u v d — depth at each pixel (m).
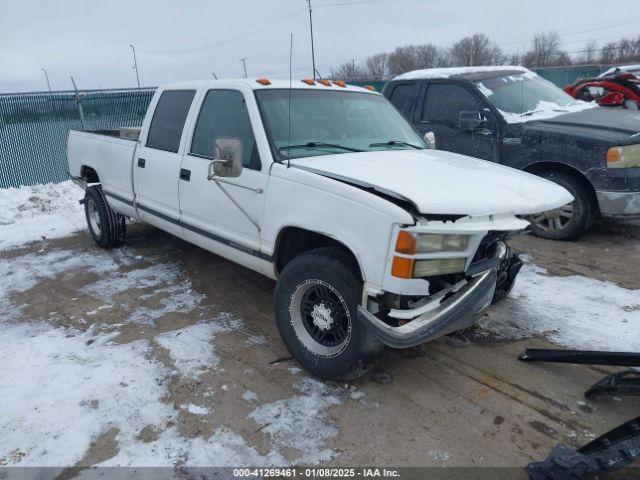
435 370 3.61
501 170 3.89
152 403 3.27
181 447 2.89
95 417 3.14
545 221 6.31
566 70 23.20
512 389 3.38
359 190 3.06
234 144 3.48
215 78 4.63
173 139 4.82
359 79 16.05
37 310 4.72
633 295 4.71
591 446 2.65
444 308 3.01
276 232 3.61
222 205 4.12
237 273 5.50
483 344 3.95
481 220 3.03
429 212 2.84
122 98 12.51
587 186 5.96
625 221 6.95
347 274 3.16
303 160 3.66
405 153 4.13
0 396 3.36
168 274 5.54
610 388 3.15
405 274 2.86
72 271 5.71
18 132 11.16
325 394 3.35
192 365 3.70
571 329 4.12
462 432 2.99
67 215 8.33
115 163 5.70
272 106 4.02
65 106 11.72
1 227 7.66
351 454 2.83
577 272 5.30
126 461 2.79
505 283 4.16
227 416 3.14
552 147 6.02
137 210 5.48
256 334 4.16
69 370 3.65
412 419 3.10
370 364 3.27
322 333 3.48
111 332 4.23
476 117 6.41
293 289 3.50
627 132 5.71
